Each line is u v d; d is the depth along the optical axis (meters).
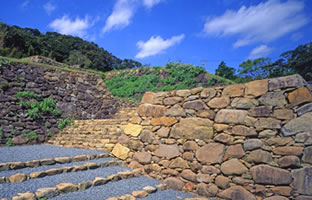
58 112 8.30
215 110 4.37
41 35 43.75
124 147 5.61
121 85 17.58
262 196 3.49
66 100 8.91
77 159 5.04
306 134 3.31
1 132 6.55
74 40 46.97
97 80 10.79
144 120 5.48
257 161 3.65
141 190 3.94
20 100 7.40
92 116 9.66
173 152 4.73
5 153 5.10
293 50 30.53
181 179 4.46
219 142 4.15
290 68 30.55
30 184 3.40
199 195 4.11
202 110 4.56
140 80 17.22
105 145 6.09
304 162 3.25
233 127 4.04
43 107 7.84
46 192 3.12
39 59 15.41
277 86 3.74
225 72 28.94
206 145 4.30
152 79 16.27
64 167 4.29
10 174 3.67
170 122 4.96
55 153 5.39
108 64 46.97
